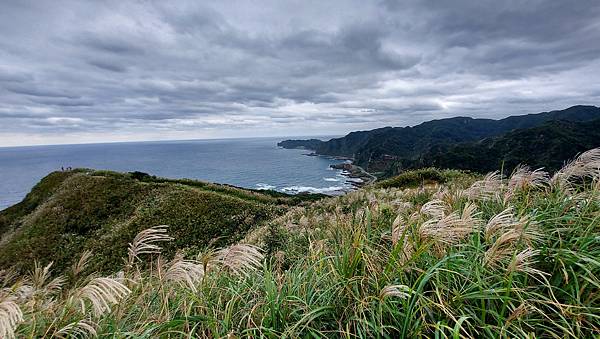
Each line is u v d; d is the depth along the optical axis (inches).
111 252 1007.6
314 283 133.4
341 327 109.0
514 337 95.4
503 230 124.5
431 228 120.2
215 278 148.9
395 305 109.0
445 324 100.5
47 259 1089.4
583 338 95.8
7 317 99.5
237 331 113.3
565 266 114.3
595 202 141.5
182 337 117.5
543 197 170.6
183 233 1024.9
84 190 1536.7
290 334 104.5
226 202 1231.5
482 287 110.0
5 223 1643.7
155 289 152.3
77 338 124.0
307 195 1697.8
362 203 488.7
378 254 139.5
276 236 374.9
